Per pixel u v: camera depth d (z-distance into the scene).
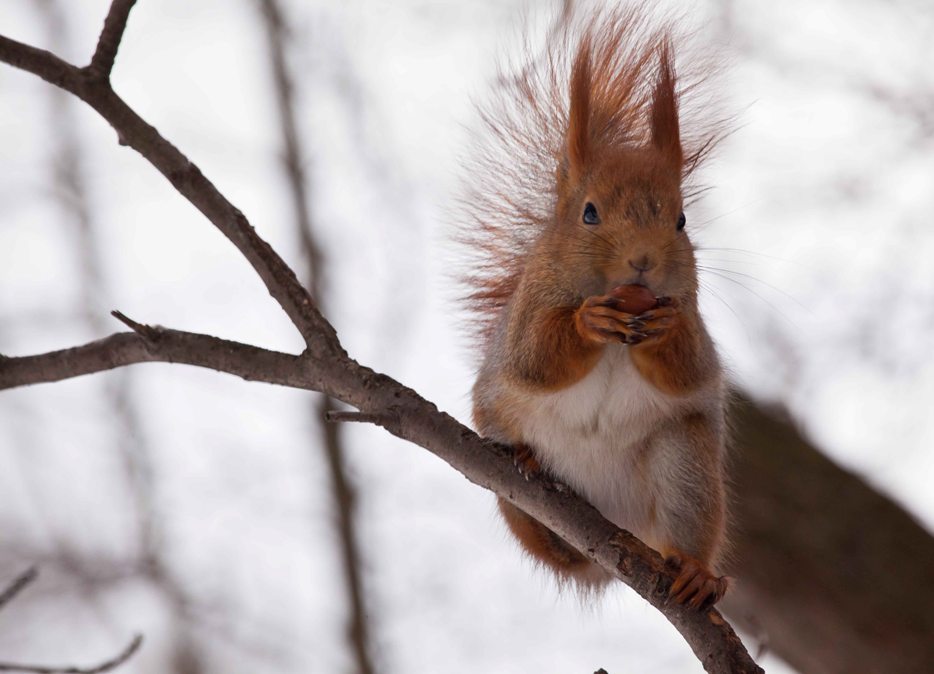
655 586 8.38
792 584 13.88
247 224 9.22
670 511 10.15
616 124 11.52
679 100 11.42
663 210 9.85
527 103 12.13
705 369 10.02
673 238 9.82
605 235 9.77
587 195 10.06
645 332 9.20
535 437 10.26
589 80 10.59
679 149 10.60
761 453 14.58
